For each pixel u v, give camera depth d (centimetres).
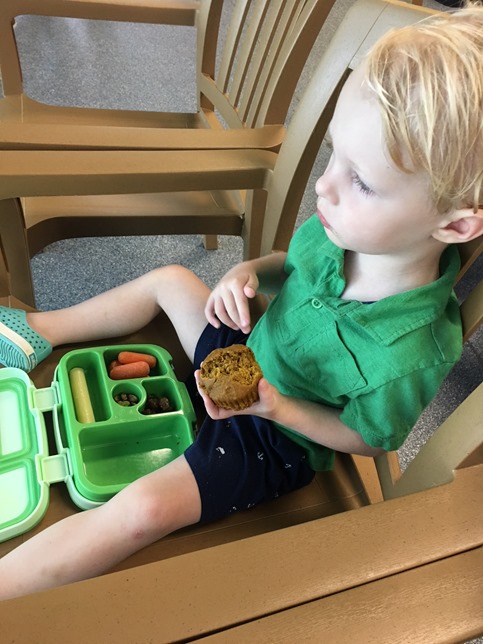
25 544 68
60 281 147
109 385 86
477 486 53
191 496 71
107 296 94
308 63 238
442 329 66
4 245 94
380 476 77
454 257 68
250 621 43
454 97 50
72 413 81
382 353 67
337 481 80
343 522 49
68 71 214
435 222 58
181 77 224
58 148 84
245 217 109
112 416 82
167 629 42
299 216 174
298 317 75
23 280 100
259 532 74
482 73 50
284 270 87
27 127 85
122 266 154
